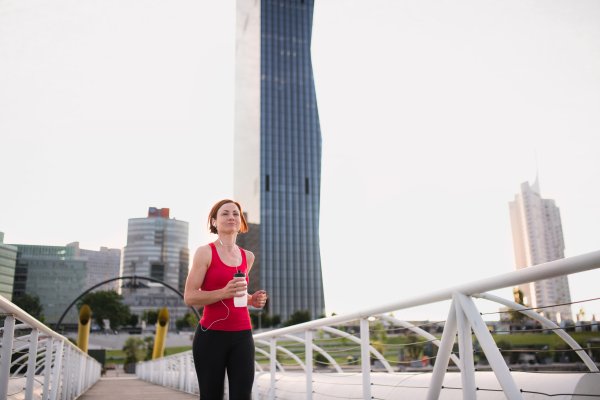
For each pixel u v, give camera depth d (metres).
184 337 100.56
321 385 4.32
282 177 98.31
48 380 5.11
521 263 101.06
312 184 99.62
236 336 2.53
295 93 103.19
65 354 6.76
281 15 106.56
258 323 89.69
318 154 101.50
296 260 95.25
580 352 2.07
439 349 2.17
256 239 95.75
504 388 1.74
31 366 3.97
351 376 4.17
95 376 18.59
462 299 2.01
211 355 2.49
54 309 136.25
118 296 109.56
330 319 3.59
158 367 17.44
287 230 96.12
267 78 102.38
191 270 2.57
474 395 1.93
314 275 95.31
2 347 3.01
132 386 14.33
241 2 122.44
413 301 2.43
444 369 2.16
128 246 184.88
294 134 101.00
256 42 105.75
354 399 3.52
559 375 2.08
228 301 2.55
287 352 6.04
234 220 2.69
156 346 32.62
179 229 190.50
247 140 108.06
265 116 100.31
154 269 180.62
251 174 102.62
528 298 65.31
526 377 2.22
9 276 131.38
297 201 98.00
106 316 106.44
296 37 106.31
